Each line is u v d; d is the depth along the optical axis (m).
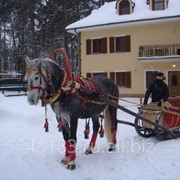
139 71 30.25
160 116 9.52
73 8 40.09
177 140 9.74
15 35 50.19
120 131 11.74
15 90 27.42
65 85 7.14
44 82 6.94
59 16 38.84
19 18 41.00
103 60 31.80
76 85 7.25
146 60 29.16
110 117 8.84
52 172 6.96
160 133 9.65
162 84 10.31
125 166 7.30
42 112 15.04
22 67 44.78
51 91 7.09
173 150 8.48
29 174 6.83
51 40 43.97
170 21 28.73
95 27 31.12
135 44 30.28
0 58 53.31
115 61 31.22
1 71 54.31
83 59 32.81
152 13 29.52
